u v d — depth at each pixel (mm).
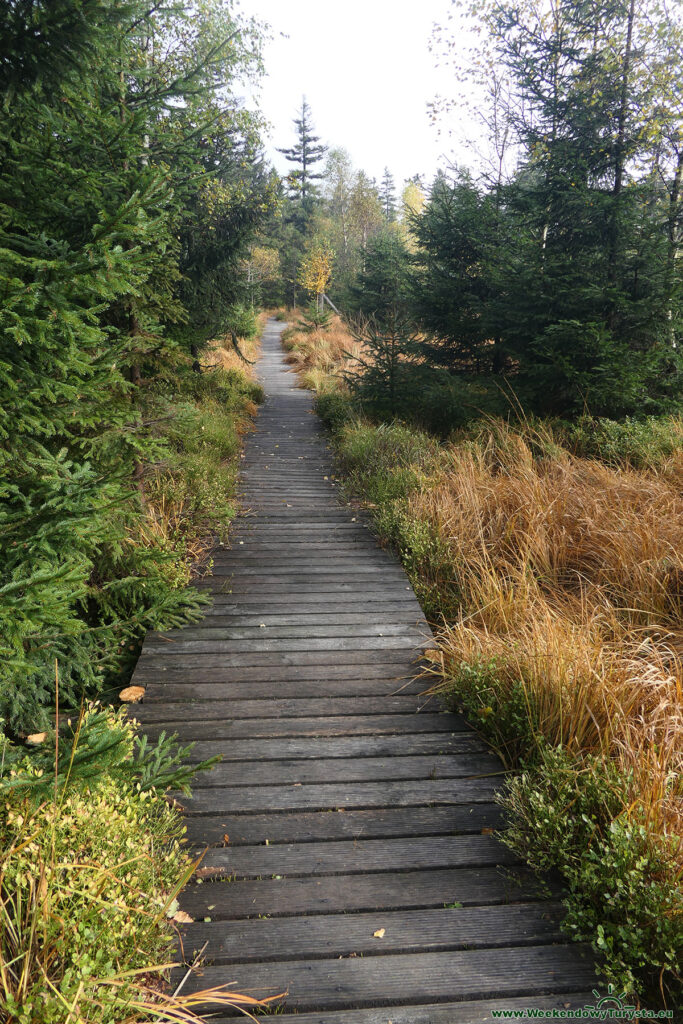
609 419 8297
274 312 44906
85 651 3559
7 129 3359
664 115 8672
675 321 8289
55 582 2037
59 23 2770
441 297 11312
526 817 2652
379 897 2436
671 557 4801
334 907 2383
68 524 2408
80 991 1628
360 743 3436
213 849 2668
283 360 23188
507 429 8484
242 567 5824
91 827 2154
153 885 2148
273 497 7980
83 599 3666
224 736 3457
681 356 8336
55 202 3230
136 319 4816
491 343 11438
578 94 8797
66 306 2225
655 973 2148
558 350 8742
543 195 8930
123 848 2193
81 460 3682
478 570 5242
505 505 6121
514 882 2527
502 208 11617
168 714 3639
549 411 9391
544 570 5164
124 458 4344
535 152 9688
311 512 7449
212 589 5336
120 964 1968
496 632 4371
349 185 49406
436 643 4316
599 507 5590
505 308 9484
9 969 1785
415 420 10289
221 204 10969
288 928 2285
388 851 2686
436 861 2629
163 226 3379
